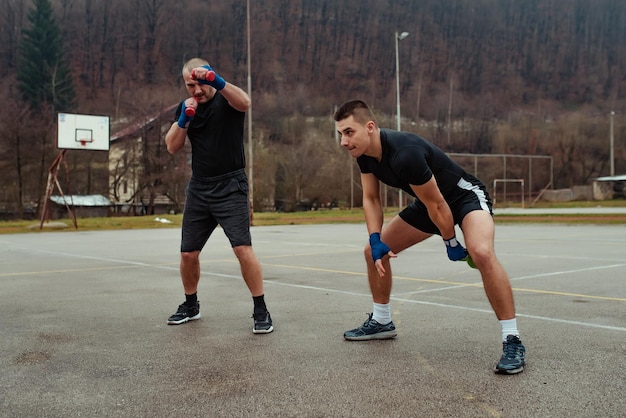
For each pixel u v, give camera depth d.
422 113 88.00
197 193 4.42
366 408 2.71
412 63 106.38
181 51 87.50
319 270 8.12
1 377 3.20
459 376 3.18
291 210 50.28
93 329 4.38
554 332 4.20
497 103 96.38
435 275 7.42
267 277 7.35
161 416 2.64
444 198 3.69
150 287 6.58
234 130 4.32
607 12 126.88
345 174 49.91
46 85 64.81
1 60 74.50
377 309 4.02
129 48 86.56
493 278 3.38
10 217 45.44
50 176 22.64
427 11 114.44
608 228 20.33
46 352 3.72
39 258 10.31
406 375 3.20
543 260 9.23
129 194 55.50
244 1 91.44
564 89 114.31
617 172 69.69
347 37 105.19
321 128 65.44
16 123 44.38
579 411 2.66
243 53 91.06
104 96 79.25
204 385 3.05
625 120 71.38
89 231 21.80
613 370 3.27
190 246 4.49
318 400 2.82
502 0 123.44
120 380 3.14
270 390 2.97
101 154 48.81
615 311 4.98
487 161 57.53
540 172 62.12
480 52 114.50
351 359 3.53
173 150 4.35
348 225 26.31
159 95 52.94
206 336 4.14
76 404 2.79
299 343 3.92
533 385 3.03
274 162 49.94
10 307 5.32
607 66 119.94
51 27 68.50
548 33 122.69
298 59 98.56
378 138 3.54
